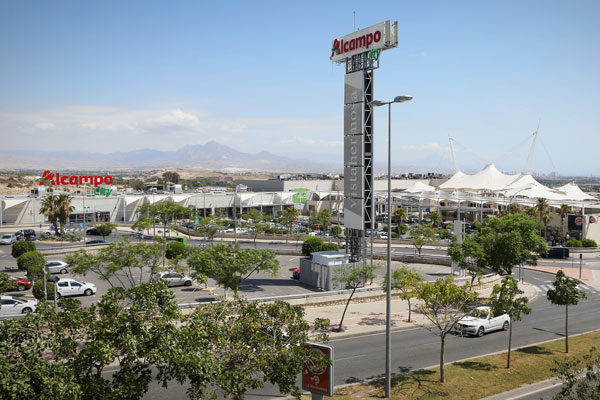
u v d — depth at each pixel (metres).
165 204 90.38
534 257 38.19
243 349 14.64
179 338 13.59
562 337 30.89
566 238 89.62
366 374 23.19
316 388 17.66
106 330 12.88
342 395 20.27
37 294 36.34
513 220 40.59
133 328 13.30
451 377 22.52
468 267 39.62
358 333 31.31
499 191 139.62
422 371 23.52
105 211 104.19
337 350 27.58
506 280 23.98
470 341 29.81
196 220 91.94
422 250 76.75
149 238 81.00
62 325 12.96
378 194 127.12
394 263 66.19
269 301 37.31
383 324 33.69
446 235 86.75
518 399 20.33
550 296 27.31
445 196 112.31
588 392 14.98
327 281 45.91
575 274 60.56
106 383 12.61
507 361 24.61
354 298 41.22
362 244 48.22
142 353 12.95
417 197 115.19
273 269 38.53
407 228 90.12
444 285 22.23
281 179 140.12
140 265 35.91
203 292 43.75
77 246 67.69
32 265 45.16
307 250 57.94
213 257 38.38
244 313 16.33
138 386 12.68
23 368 11.27
